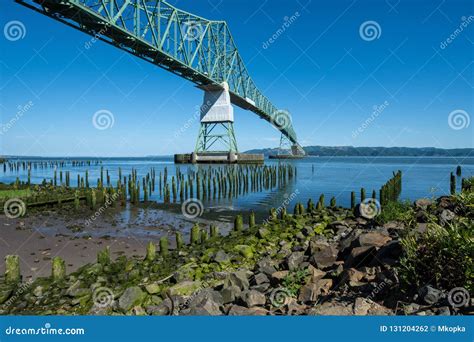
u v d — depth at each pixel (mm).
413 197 30312
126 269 9594
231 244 12195
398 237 7664
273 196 33031
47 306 7531
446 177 49281
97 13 30141
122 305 7090
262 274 7977
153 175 36375
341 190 36031
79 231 16422
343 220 15594
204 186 31516
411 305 5055
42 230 16375
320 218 16719
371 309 5227
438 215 9320
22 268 10656
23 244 13586
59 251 12656
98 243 14039
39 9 26969
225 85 68938
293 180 48031
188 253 11312
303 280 7203
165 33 42781
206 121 71000
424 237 5859
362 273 6410
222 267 9672
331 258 8188
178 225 18609
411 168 74125
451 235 5438
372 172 62688
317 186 40250
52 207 22500
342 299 5781
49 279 8898
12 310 7438
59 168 81438
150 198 31219
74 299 7633
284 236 13156
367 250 7270
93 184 42719
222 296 6859
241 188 38438
